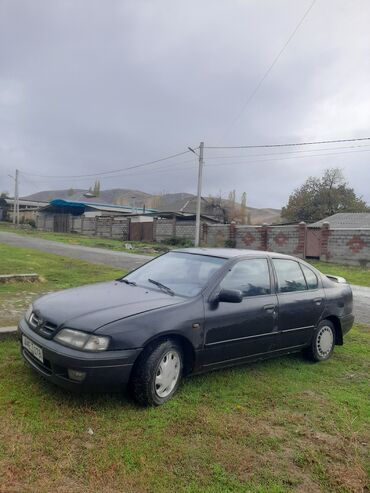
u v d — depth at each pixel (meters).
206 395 4.38
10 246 21.02
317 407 4.32
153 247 30.12
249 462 3.26
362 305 11.16
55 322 3.93
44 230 51.25
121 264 17.09
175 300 4.39
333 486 3.06
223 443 3.49
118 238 41.16
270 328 5.04
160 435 3.51
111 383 3.75
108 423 3.62
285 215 64.81
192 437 3.54
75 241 31.67
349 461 3.37
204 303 4.45
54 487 2.79
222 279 4.77
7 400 3.86
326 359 5.94
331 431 3.84
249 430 3.73
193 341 4.26
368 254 23.41
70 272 13.05
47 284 10.38
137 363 3.92
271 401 4.38
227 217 65.12
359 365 5.80
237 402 4.28
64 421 3.59
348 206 59.03
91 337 3.71
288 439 3.66
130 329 3.85
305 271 5.85
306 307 5.50
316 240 26.02
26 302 7.96
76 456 3.14
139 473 3.01
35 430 3.42
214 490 2.90
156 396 3.99
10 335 5.52
